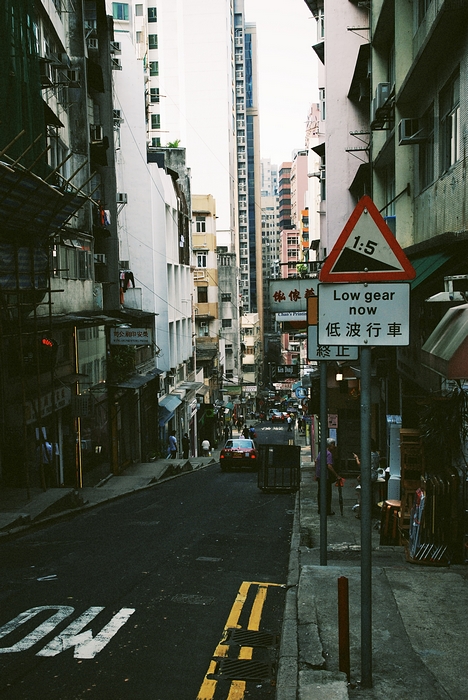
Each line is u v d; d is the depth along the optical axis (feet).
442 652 18.17
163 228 115.14
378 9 65.92
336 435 82.48
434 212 43.16
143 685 17.25
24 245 48.39
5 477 51.75
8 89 44.98
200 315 208.74
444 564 27.61
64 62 69.67
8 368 49.47
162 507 53.67
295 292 79.56
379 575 25.41
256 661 19.08
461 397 29.55
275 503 56.65
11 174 38.22
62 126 63.31
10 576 28.17
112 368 81.92
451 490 28.02
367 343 15.34
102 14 83.76
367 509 15.67
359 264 15.42
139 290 101.96
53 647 19.70
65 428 65.82
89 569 29.53
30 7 49.85
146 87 134.51
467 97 34.37
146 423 104.58
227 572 29.68
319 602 22.39
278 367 139.54
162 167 127.75
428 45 38.34
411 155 51.90
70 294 67.00
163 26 311.27
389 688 15.94
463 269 34.17
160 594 25.58
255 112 494.18
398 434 38.14
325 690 15.43
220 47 311.06
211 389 191.42
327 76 96.17
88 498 58.70
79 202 51.60
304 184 480.23
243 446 98.07
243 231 439.22
